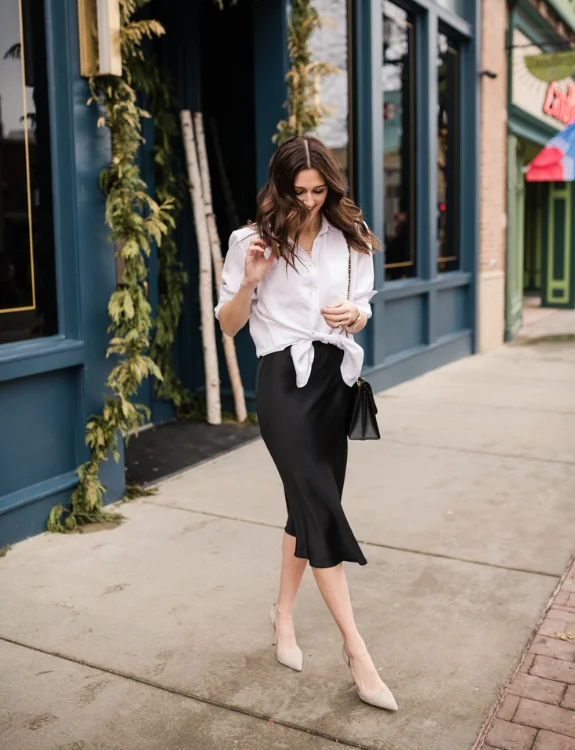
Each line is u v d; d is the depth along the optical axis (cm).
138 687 263
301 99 579
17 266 382
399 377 774
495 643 289
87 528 402
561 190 1456
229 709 251
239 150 623
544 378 800
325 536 244
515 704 250
